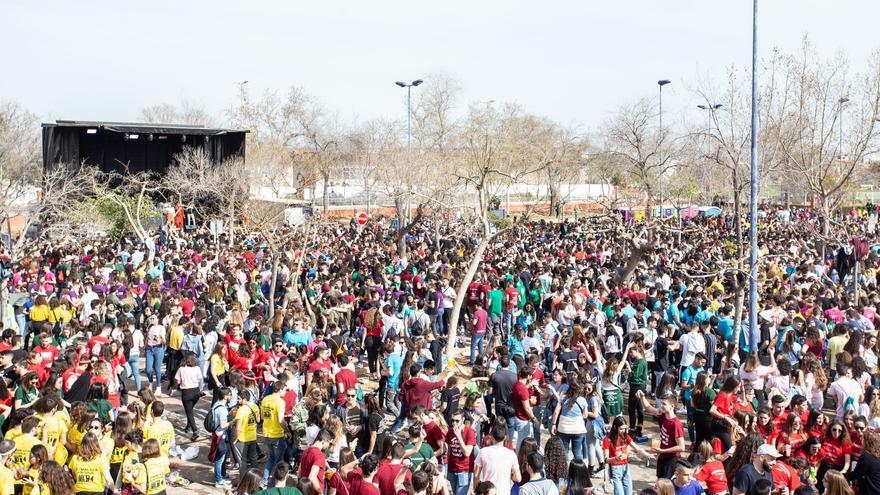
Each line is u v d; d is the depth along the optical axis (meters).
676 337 16.08
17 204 33.03
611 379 12.20
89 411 9.74
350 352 18.73
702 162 40.41
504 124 47.03
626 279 22.23
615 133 46.44
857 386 11.73
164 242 35.00
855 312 15.77
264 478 11.26
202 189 38.34
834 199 38.50
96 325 14.42
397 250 31.12
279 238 30.16
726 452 10.35
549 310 19.41
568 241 34.84
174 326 15.90
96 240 32.78
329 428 10.08
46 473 8.52
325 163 49.88
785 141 27.27
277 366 13.29
